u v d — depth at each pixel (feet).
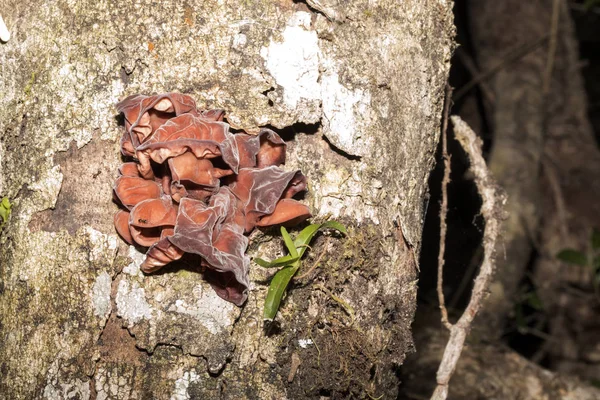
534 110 8.12
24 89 3.57
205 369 3.55
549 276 8.31
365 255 3.66
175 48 3.49
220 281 3.52
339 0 3.56
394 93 3.68
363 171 3.64
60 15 3.54
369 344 3.70
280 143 3.52
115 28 3.50
